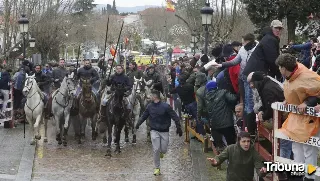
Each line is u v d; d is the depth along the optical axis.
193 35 37.19
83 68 17.83
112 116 15.28
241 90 10.67
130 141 17.62
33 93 16.80
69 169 13.72
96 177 12.93
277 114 7.89
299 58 14.06
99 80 19.06
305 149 7.43
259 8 24.08
